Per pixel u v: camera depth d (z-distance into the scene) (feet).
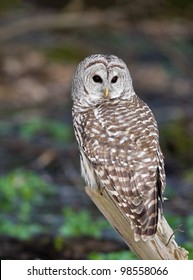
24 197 52.08
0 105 74.49
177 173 59.21
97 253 42.70
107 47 90.63
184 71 85.30
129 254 38.55
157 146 28.12
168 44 82.74
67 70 84.23
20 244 44.42
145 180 27.14
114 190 27.66
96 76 30.50
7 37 73.61
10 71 82.58
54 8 73.20
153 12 67.46
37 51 86.53
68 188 55.11
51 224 47.80
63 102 76.69
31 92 78.18
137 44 92.79
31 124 67.15
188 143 62.03
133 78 85.10
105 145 28.55
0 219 47.60
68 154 60.70
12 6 75.00
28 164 59.88
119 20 69.62
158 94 79.61
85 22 69.36
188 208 50.72
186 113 69.05
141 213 26.63
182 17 68.08
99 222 47.21
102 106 30.09
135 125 28.71
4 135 64.64
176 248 26.81
